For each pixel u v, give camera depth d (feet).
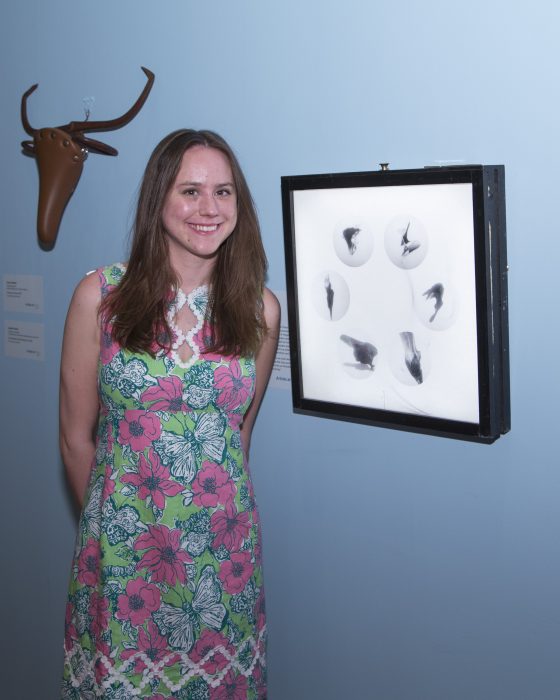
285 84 5.67
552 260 4.76
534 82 4.68
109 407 5.49
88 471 5.95
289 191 5.56
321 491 5.98
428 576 5.55
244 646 5.67
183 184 5.22
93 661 5.68
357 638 5.95
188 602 5.43
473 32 4.84
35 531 7.82
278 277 5.94
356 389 5.53
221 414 5.51
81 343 5.59
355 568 5.89
